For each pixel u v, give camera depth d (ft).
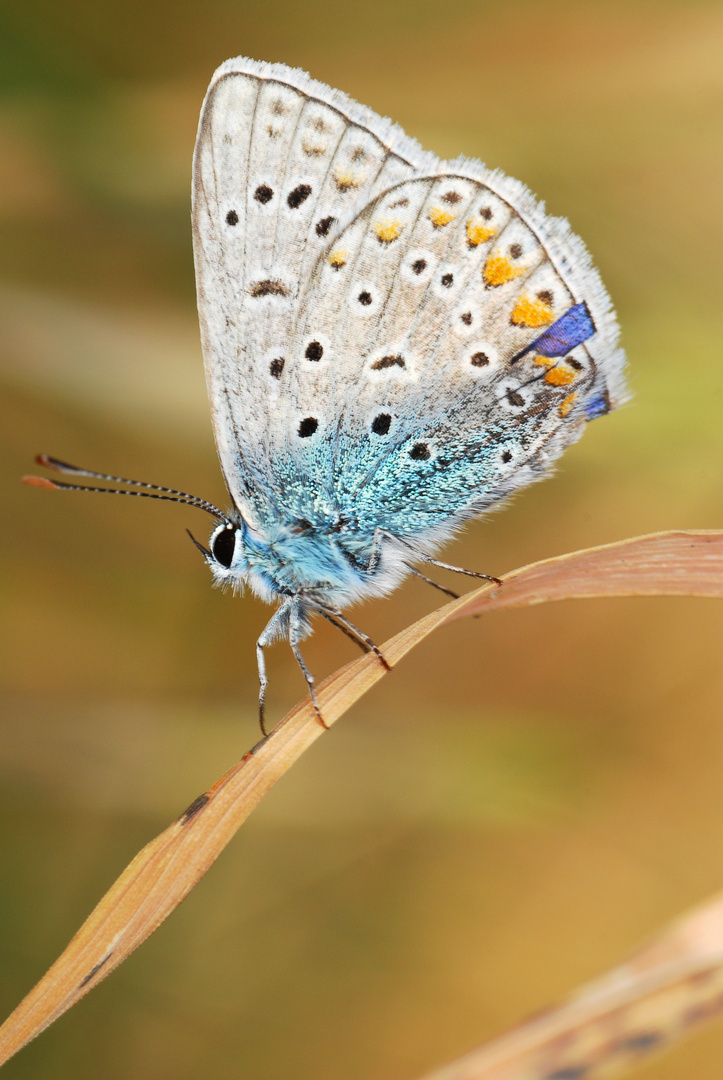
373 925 0.62
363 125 0.60
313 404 0.61
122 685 0.64
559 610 0.65
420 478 0.62
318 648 0.65
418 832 0.63
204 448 0.65
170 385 0.64
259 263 0.61
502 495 0.62
